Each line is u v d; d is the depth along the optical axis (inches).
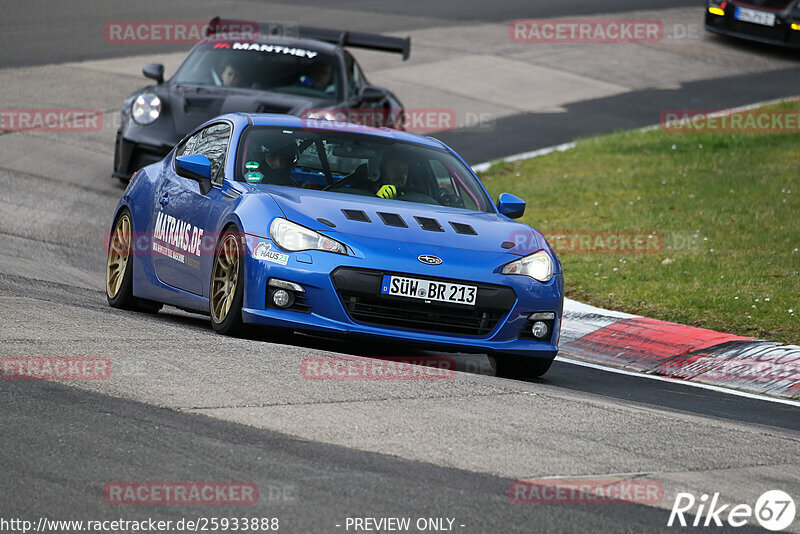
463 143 2524.6
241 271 937.5
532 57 3464.6
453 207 1062.4
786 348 1140.5
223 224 983.0
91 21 3474.4
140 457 608.1
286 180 1038.4
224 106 1785.2
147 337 898.1
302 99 1836.9
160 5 3759.8
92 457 603.8
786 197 1913.1
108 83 2755.9
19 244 1488.7
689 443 730.2
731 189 1995.6
